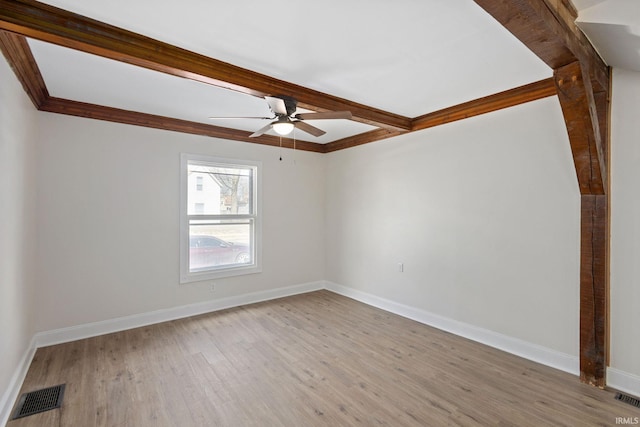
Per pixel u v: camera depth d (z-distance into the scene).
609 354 2.49
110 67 2.50
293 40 2.13
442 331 3.63
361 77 2.70
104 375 2.66
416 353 3.08
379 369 2.78
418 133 3.95
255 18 1.88
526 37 1.66
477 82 2.81
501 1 1.33
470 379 2.62
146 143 3.79
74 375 2.65
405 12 1.81
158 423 2.09
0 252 2.08
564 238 2.75
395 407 2.25
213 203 4.42
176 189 4.01
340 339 3.41
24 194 2.69
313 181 5.38
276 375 2.68
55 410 2.21
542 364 2.86
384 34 2.04
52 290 3.23
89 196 3.44
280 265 5.02
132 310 3.71
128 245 3.68
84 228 3.41
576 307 2.69
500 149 3.16
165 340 3.36
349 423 2.09
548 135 2.82
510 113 3.07
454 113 3.48
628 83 2.39
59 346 3.19
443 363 2.89
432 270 3.80
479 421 2.10
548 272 2.85
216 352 3.09
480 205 3.33
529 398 2.35
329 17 1.87
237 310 4.36
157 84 2.84
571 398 2.35
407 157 4.09
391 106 3.45
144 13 1.84
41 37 1.86
